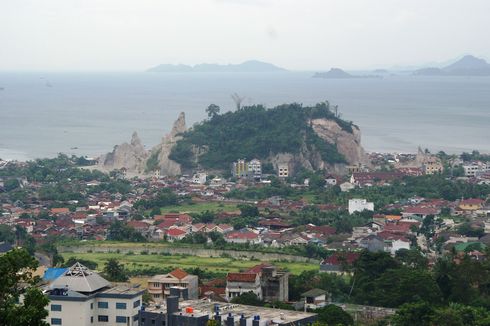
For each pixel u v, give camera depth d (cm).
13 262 15788
